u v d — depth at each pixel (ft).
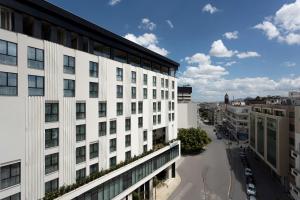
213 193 164.66
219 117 602.03
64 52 90.12
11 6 75.92
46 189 84.38
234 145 345.31
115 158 121.08
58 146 88.02
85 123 100.73
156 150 155.02
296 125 155.43
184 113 313.12
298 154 147.43
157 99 164.04
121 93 124.47
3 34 70.08
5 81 70.79
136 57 143.95
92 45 108.17
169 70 191.31
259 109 263.29
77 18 96.78
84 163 100.73
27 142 77.05
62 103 89.35
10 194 72.38
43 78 82.12
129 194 132.67
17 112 73.82
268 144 209.67
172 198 154.92
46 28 92.79
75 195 90.38
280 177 189.67
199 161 252.83
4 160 70.49
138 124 140.97
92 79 104.32
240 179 195.72
